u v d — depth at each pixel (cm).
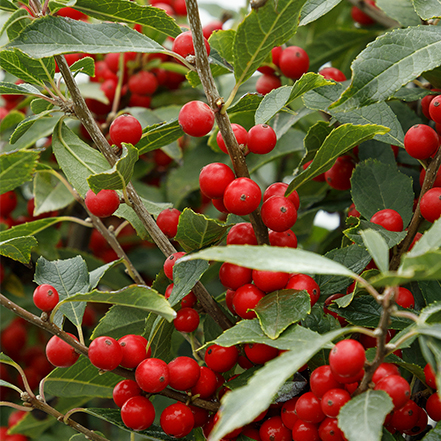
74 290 46
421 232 47
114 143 45
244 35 42
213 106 43
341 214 53
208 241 44
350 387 42
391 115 47
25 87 45
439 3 45
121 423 44
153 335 44
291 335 42
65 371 47
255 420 44
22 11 44
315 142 48
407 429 43
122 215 48
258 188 43
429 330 40
